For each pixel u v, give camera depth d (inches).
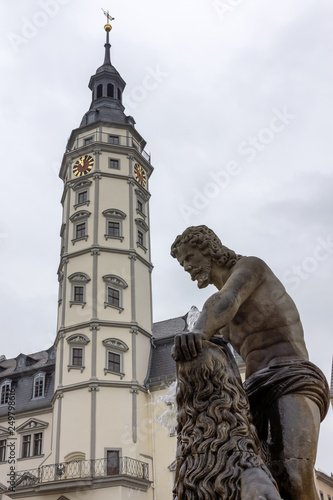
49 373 1196.5
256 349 75.2
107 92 1412.4
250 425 60.8
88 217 1171.3
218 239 82.0
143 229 1226.6
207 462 57.6
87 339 1040.8
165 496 925.2
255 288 74.6
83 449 943.0
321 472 658.2
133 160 1259.2
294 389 68.1
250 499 50.9
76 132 1306.6
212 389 61.3
